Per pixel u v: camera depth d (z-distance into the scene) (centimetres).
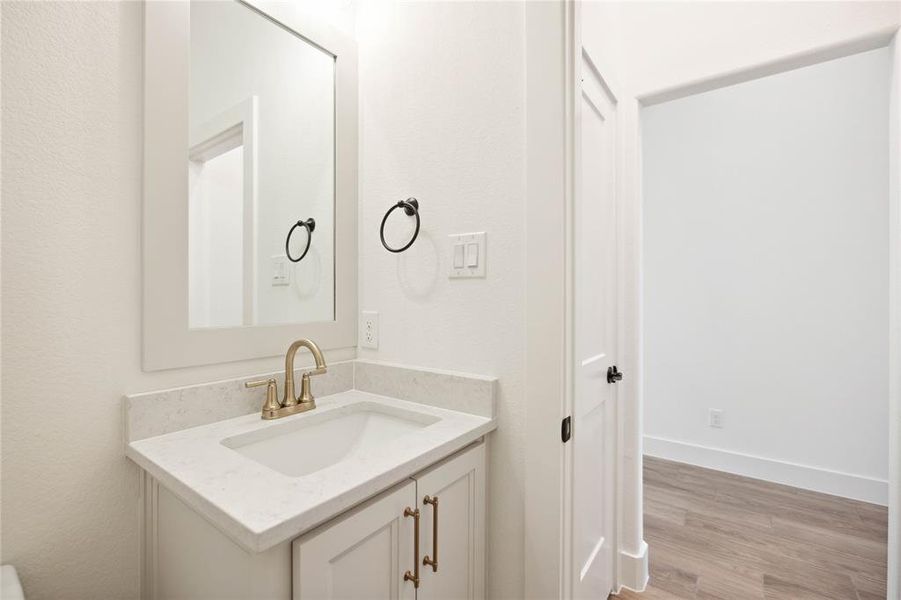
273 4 118
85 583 84
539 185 100
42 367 79
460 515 98
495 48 111
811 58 136
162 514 86
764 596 158
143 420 90
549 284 99
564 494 99
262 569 61
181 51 97
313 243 129
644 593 160
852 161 230
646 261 292
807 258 241
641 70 164
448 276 118
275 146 119
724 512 217
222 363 106
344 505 67
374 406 122
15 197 75
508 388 107
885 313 223
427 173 123
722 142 266
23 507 77
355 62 141
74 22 82
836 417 234
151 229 92
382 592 77
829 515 213
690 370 277
